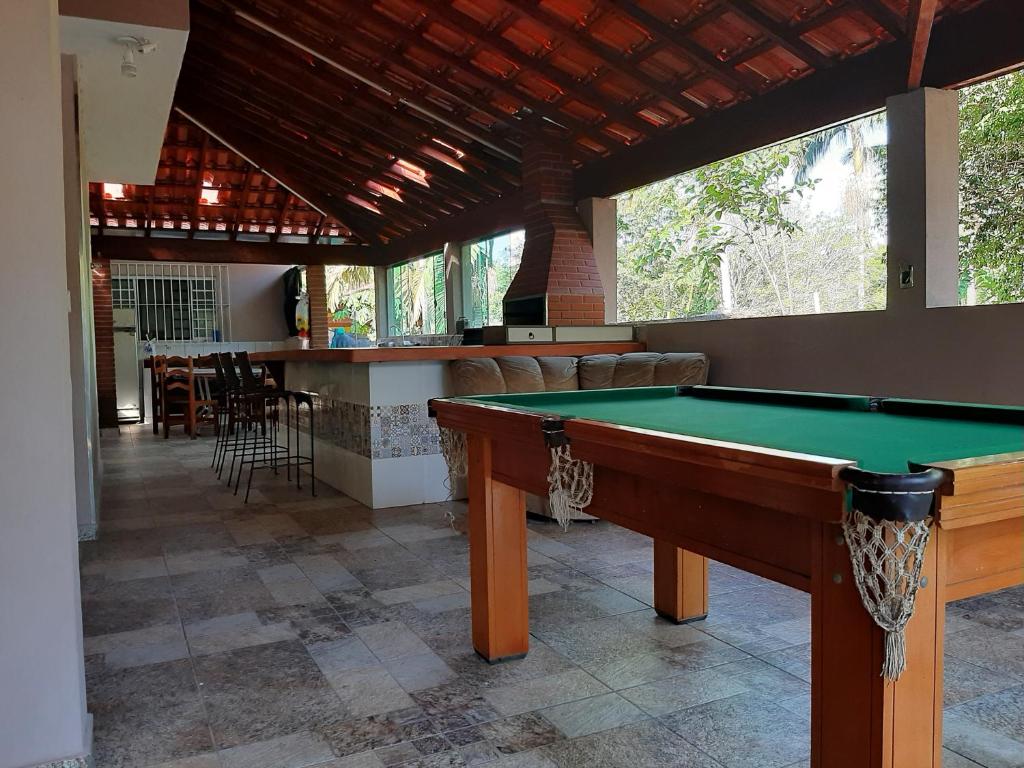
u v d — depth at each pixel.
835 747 1.24
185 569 3.58
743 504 1.44
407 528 4.32
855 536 1.11
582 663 2.42
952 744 1.91
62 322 1.77
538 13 4.86
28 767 1.75
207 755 1.91
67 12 3.66
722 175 10.45
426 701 2.18
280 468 6.58
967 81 3.73
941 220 3.86
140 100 4.95
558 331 5.68
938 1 3.73
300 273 12.48
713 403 2.53
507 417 2.11
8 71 1.73
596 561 3.57
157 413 9.55
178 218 11.06
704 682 2.27
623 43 5.02
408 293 14.90
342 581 3.35
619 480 1.80
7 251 1.72
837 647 1.22
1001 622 2.76
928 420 1.97
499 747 1.92
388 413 4.88
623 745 1.92
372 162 9.02
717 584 3.21
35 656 1.75
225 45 7.30
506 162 7.71
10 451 1.72
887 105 4.02
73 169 3.99
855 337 4.20
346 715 2.10
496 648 2.43
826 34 4.25
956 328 3.67
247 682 2.33
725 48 4.71
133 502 5.21
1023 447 1.32
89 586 3.34
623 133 6.20
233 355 6.68
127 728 2.05
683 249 11.99
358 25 5.95
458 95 6.39
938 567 1.17
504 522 2.42
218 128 9.35
